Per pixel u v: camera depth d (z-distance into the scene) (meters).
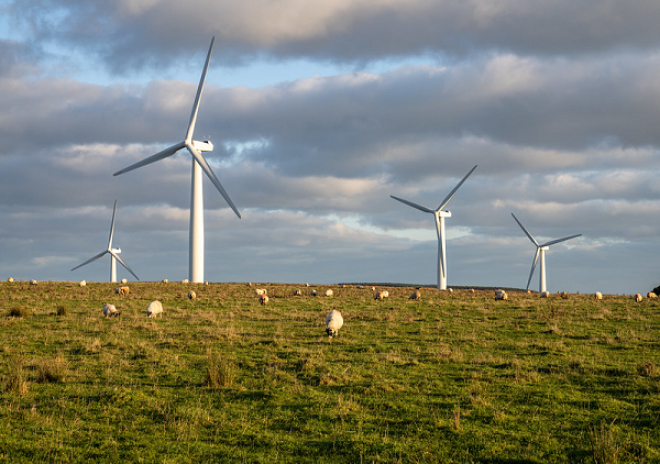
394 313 46.88
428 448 14.12
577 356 26.22
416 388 20.30
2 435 14.79
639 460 13.23
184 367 24.03
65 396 19.08
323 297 67.88
